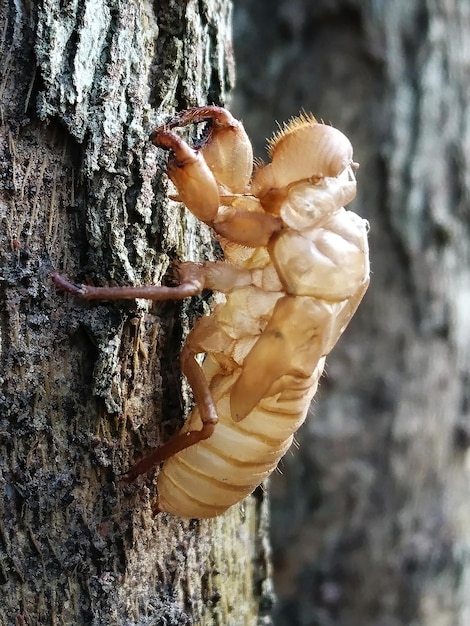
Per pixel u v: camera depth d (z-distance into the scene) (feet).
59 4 0.20
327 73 0.48
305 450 0.49
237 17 0.49
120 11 0.21
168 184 0.22
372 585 0.49
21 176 0.20
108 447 0.21
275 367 0.20
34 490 0.20
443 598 0.49
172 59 0.22
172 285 0.23
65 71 0.20
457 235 0.49
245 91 0.49
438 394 0.49
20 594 0.21
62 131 0.20
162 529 0.23
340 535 0.49
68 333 0.20
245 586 0.27
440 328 0.49
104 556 0.22
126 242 0.21
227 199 0.22
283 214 0.21
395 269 0.48
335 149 0.21
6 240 0.20
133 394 0.22
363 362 0.48
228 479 0.21
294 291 0.21
